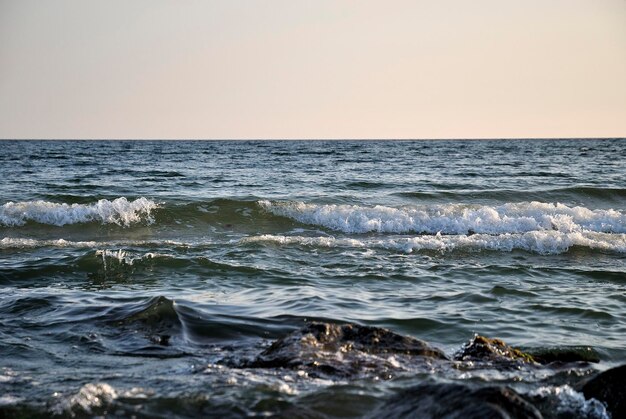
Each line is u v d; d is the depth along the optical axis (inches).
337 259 514.6
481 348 265.9
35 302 352.8
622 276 462.0
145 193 920.3
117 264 462.3
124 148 3048.7
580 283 440.1
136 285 415.8
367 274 454.9
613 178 1232.2
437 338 310.0
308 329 262.4
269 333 302.7
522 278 454.0
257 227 699.4
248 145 3722.9
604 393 210.7
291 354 244.4
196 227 693.9
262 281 432.1
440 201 861.2
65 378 238.1
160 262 468.4
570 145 3560.5
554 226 695.7
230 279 437.1
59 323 315.0
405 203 840.3
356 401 209.5
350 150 2714.1
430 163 1737.2
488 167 1576.0
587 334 317.4
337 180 1158.3
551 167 1581.0
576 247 571.8
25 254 519.8
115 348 278.4
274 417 199.3
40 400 212.4
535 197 892.0
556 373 245.0
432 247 562.9
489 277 455.8
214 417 200.5
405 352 253.3
